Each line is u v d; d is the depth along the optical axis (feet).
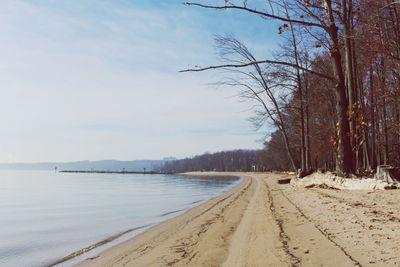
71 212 80.33
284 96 114.52
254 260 24.06
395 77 90.58
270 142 221.87
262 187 114.62
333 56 59.88
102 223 59.93
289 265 21.88
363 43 63.16
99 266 28.63
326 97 125.70
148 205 90.22
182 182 271.49
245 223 41.11
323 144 138.82
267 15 48.70
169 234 40.70
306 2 55.01
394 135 123.44
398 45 67.05
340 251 23.36
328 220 34.47
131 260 29.01
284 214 43.21
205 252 28.60
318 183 74.08
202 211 62.64
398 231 26.61
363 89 105.60
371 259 21.02
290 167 275.59
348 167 61.72
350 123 61.46
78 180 353.72
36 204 104.32
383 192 48.60
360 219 32.58
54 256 35.73
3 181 327.26
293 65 56.80
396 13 69.00
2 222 65.41
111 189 182.50
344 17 58.13
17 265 32.58
